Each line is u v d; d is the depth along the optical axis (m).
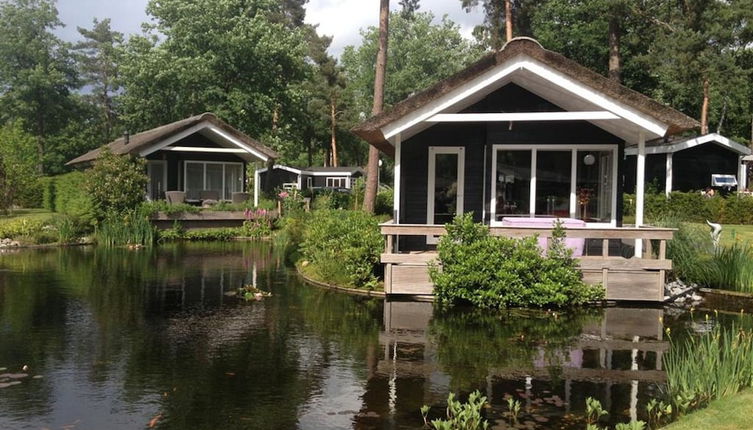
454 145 13.41
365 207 18.78
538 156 12.74
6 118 47.50
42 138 47.34
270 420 4.96
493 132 12.86
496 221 12.85
